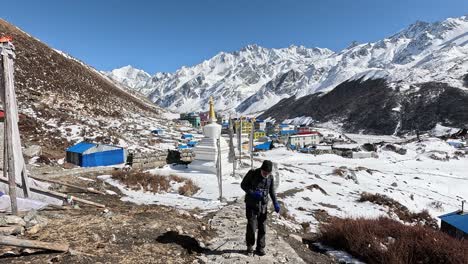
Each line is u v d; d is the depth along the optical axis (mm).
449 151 83812
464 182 49406
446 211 30656
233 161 25047
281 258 6844
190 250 6820
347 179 36594
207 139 26672
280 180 25578
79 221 7695
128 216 8602
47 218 7809
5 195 8805
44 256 5555
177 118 148500
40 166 25703
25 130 40875
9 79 7617
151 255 6191
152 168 27125
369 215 18406
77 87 89688
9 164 7609
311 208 16938
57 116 54562
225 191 18906
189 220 9430
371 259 7957
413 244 8383
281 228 10609
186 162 29812
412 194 33156
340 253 8633
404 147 86812
